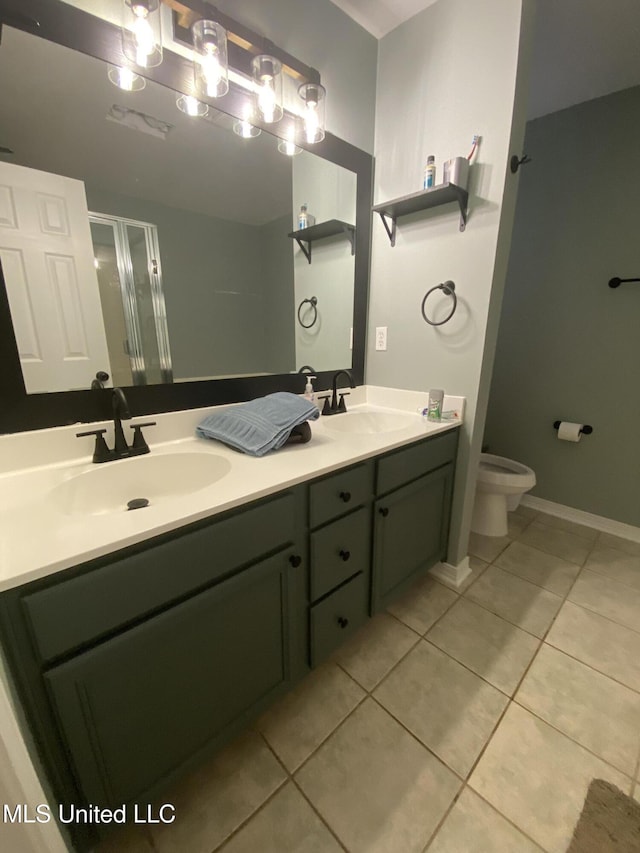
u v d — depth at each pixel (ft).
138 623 2.37
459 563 5.80
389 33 5.16
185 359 4.24
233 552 2.79
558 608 5.25
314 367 5.64
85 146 3.30
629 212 6.37
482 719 3.72
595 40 5.16
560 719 3.71
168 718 2.65
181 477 3.73
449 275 5.08
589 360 7.16
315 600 3.67
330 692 4.02
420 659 4.42
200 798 3.08
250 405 4.17
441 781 3.19
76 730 2.19
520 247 7.62
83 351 3.51
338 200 5.35
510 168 4.41
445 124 4.78
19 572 1.87
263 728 3.64
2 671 1.86
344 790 3.13
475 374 5.08
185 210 4.03
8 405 3.15
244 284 4.65
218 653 2.87
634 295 6.51
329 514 3.57
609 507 7.31
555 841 2.78
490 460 7.86
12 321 3.09
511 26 4.07
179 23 3.53
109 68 3.26
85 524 2.36
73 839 2.37
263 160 4.53
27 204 3.09
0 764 1.73
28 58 2.92
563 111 6.73
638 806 2.97
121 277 3.68
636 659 4.41
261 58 3.90
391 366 6.05
